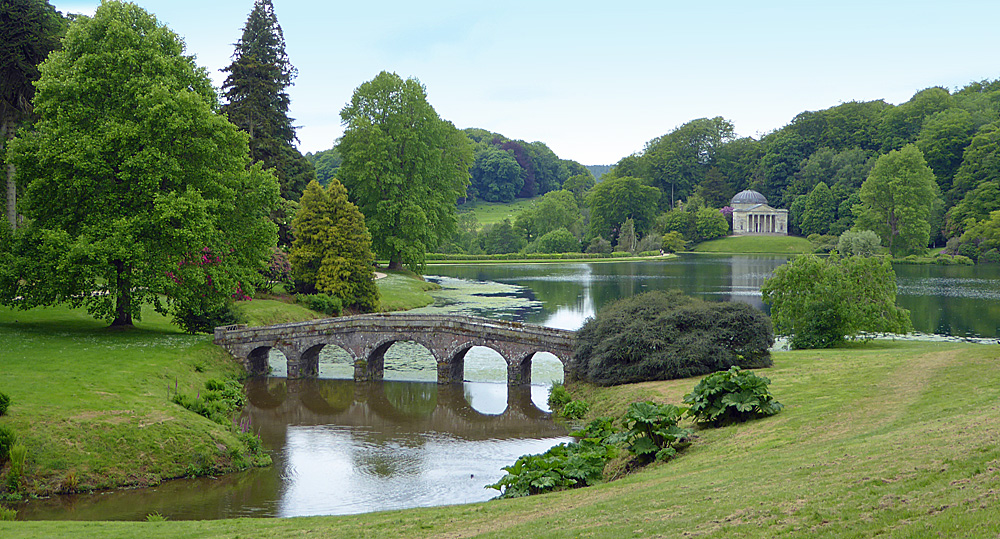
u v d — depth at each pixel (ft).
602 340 136.87
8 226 157.58
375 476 99.91
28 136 156.46
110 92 153.69
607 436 92.63
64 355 134.82
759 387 90.99
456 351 157.28
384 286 294.46
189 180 158.92
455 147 359.05
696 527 46.96
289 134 293.02
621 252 603.67
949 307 246.47
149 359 139.33
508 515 62.28
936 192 502.38
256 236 171.53
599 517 54.39
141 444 101.35
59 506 87.25
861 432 70.74
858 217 484.74
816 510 45.62
